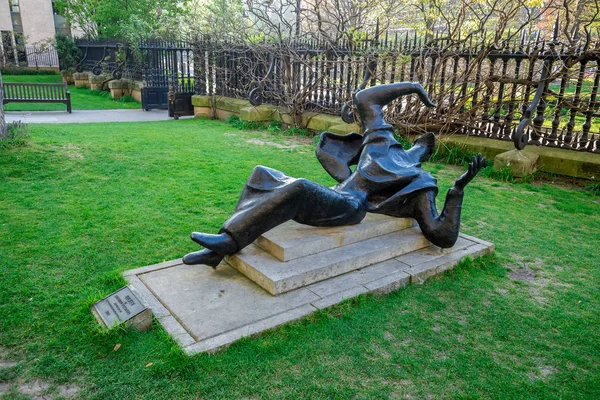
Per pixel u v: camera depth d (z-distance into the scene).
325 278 4.18
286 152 10.16
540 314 3.96
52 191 6.78
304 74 12.40
